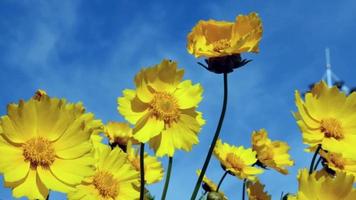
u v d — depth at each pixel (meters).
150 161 0.65
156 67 0.51
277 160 0.78
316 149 0.56
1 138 0.41
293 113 0.54
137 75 0.50
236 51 0.49
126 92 0.51
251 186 0.71
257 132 0.78
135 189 0.53
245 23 0.51
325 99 0.56
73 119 0.43
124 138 0.66
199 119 0.53
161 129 0.50
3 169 0.41
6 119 0.41
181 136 0.52
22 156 0.42
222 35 0.53
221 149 0.75
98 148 0.52
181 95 0.52
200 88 0.53
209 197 0.61
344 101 0.56
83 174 0.42
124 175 0.53
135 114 0.50
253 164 0.77
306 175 0.40
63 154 0.42
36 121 0.42
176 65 0.52
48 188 0.41
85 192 0.50
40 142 0.42
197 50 0.51
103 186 0.51
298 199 0.40
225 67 0.50
